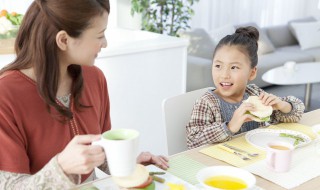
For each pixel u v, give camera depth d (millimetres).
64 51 1088
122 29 3168
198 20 4883
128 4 3785
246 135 1396
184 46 2689
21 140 1078
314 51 5141
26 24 1070
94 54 1097
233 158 1216
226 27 4855
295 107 1573
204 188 997
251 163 1182
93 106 1294
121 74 2410
